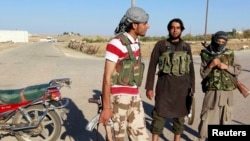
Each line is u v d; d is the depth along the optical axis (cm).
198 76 1340
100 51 3559
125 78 318
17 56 2672
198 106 774
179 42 429
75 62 2036
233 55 425
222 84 425
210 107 435
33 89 477
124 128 328
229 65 422
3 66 1748
